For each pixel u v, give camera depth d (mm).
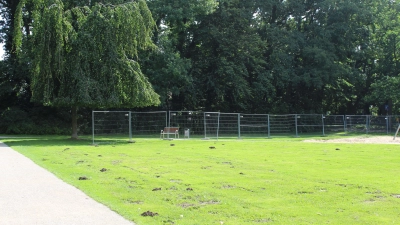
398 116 39344
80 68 25016
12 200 8109
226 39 38562
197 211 7207
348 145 23016
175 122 31766
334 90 47000
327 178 10648
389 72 47594
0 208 7480
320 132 36562
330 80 42844
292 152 18375
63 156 16203
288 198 8242
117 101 25359
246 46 39156
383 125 39125
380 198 8250
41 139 27766
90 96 24969
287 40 41750
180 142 25406
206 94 41000
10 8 36438
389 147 21281
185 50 41156
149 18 27578
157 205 7637
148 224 6383
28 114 36594
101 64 25578
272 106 44469
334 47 43062
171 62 34281
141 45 27891
